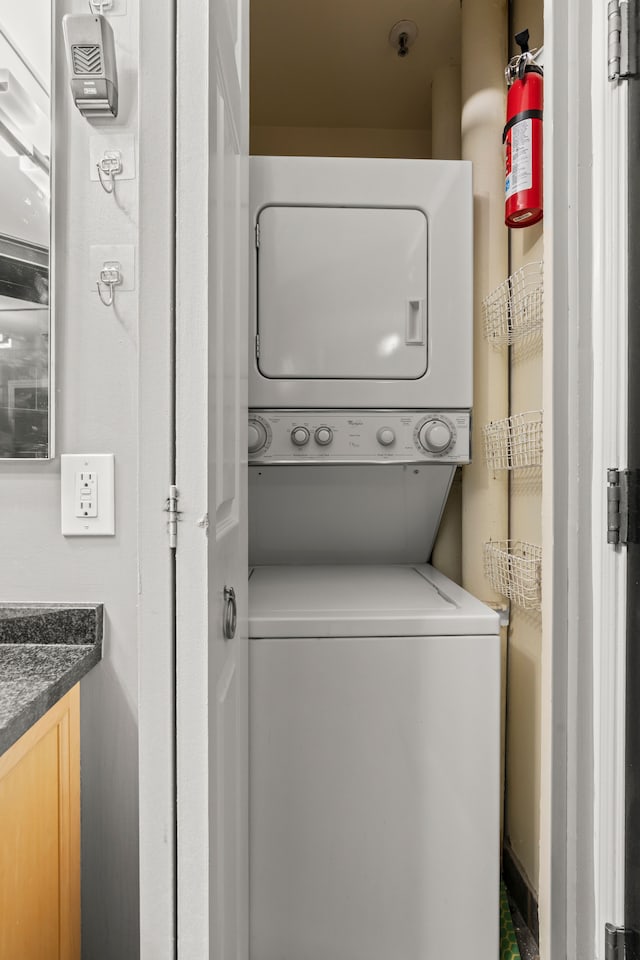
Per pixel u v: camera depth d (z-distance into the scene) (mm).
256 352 1896
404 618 1594
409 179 1917
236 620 1222
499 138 2031
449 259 1925
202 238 824
